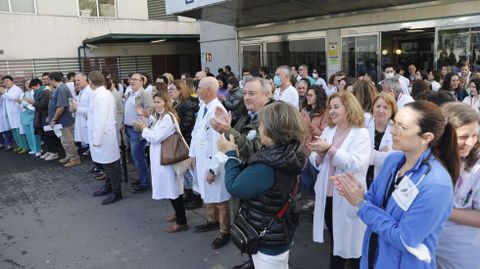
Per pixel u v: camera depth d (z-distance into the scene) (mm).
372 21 9781
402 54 10156
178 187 4258
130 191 5875
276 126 2230
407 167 1808
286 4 9320
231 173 2348
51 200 5695
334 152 2787
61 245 4227
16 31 14078
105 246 4145
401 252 1777
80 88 6797
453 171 1741
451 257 2045
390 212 1799
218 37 14242
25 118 8523
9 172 7367
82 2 15633
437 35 8734
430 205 1629
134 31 16922
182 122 5004
